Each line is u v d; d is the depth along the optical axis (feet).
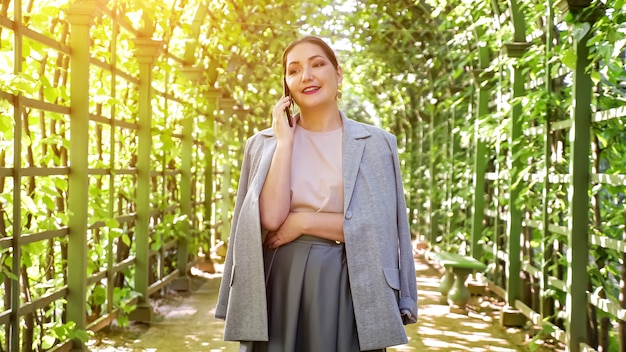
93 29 15.70
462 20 21.74
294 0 27.94
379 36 29.07
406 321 6.12
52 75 14.07
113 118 15.44
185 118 23.31
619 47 11.31
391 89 37.14
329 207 5.81
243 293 5.75
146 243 18.04
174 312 19.35
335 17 28.58
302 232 5.77
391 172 6.02
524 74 18.11
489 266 21.25
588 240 13.38
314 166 5.94
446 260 19.70
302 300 5.73
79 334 12.90
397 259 5.92
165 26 18.98
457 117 27.14
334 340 5.65
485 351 15.06
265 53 30.48
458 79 26.86
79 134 13.14
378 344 5.64
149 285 20.36
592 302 13.03
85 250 13.30
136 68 18.56
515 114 17.93
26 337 12.19
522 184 17.99
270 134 6.22
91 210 14.73
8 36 11.85
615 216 13.23
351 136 5.97
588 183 13.42
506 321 17.53
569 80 16.10
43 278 13.23
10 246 10.68
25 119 11.88
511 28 18.07
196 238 23.95
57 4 12.81
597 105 13.55
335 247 5.81
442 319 18.53
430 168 32.37
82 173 13.20
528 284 17.79
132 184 18.38
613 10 12.09
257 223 5.72
